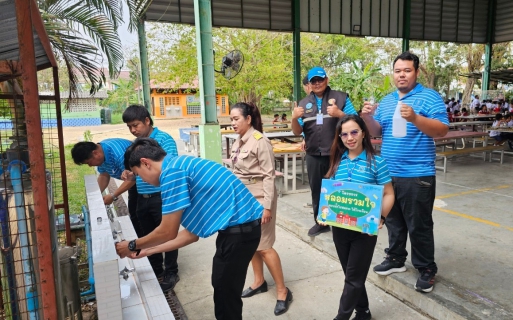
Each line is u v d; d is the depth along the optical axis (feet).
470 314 7.62
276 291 9.95
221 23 29.68
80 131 70.13
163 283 10.07
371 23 34.37
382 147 8.94
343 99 11.92
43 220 4.70
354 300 7.34
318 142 12.05
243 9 30.17
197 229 6.43
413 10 35.76
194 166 6.23
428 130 7.66
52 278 4.88
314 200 12.67
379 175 7.14
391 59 88.53
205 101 18.21
